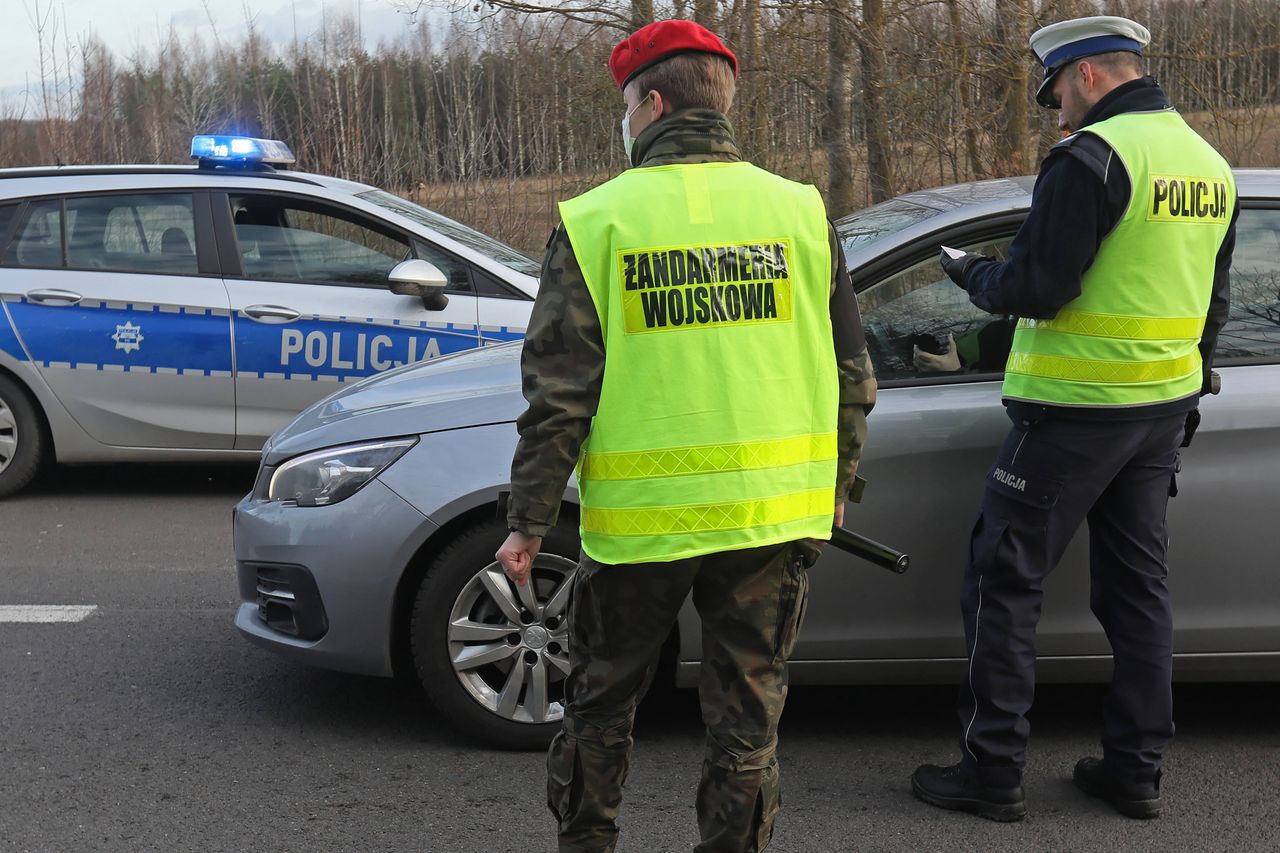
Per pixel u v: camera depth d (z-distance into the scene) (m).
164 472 7.36
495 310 6.36
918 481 3.39
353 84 14.16
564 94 10.70
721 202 2.36
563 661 3.58
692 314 2.32
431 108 13.39
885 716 3.88
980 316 3.47
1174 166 2.94
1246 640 3.44
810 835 3.13
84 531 6.07
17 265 6.38
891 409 3.39
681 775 3.46
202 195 6.45
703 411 2.33
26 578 5.30
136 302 6.34
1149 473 3.11
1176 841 3.09
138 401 6.39
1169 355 3.00
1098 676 3.53
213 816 3.25
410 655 3.78
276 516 3.65
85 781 3.45
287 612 3.70
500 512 2.42
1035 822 3.19
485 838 3.14
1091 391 2.97
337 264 6.45
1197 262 3.00
